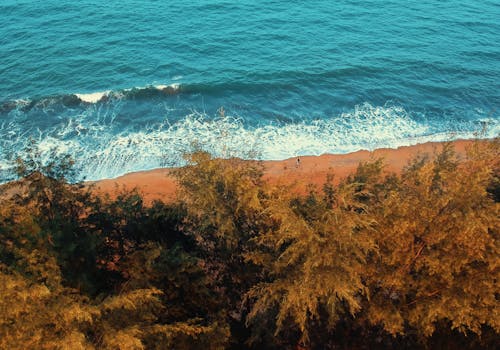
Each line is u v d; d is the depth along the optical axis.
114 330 14.93
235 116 48.34
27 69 52.34
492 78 55.12
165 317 20.33
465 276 19.03
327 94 51.84
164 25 62.12
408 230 19.00
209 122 47.25
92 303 16.45
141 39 58.81
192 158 22.09
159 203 25.20
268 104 50.16
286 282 19.09
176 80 52.34
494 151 24.22
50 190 22.88
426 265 19.09
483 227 17.64
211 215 21.05
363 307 20.84
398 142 45.81
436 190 20.31
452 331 22.44
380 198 22.20
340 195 19.89
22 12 62.88
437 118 49.44
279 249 21.47
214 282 23.61
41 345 13.81
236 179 21.38
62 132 44.72
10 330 13.71
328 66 55.34
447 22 65.88
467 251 18.45
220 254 22.84
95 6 65.62
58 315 14.13
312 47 58.94
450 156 26.17
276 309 21.28
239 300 23.62
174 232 24.66
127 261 21.11
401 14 67.75
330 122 48.22
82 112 47.34
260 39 60.16
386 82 53.81
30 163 24.08
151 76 52.88
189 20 63.62
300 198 22.41
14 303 13.64
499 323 17.73
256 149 43.25
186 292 21.41
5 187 22.78
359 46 59.62
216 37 60.09
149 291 16.05
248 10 66.94
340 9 68.50
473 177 19.19
